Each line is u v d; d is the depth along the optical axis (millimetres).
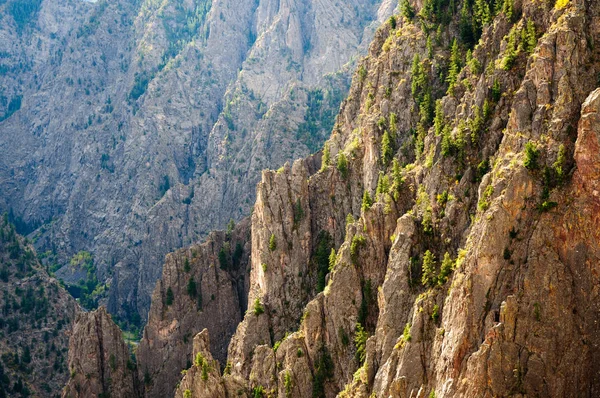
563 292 111875
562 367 109812
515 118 126250
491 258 115312
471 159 141750
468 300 115188
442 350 118625
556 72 124062
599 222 111562
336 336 160875
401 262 141500
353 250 161625
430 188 145750
